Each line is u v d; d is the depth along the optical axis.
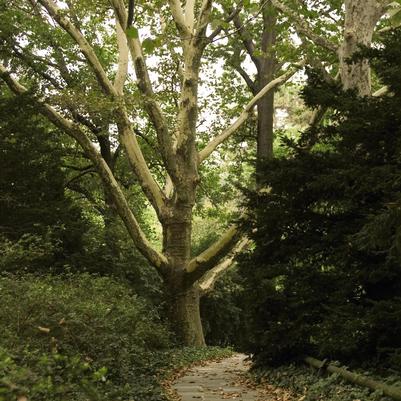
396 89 8.92
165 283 20.95
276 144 31.06
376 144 9.28
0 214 16.28
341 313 8.52
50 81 24.00
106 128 23.17
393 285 8.95
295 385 9.09
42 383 4.20
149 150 27.23
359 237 7.51
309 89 10.59
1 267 12.13
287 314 10.30
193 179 20.94
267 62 26.16
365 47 9.80
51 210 17.27
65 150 24.02
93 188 28.05
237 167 29.77
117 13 18.92
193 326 20.94
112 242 21.62
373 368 8.03
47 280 12.46
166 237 21.14
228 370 13.73
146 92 19.70
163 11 22.69
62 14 19.17
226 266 25.28
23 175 17.03
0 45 22.66
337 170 9.12
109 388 7.07
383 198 8.84
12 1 22.00
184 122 20.75
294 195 10.41
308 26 15.15
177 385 10.77
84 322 8.53
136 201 30.75
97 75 19.41
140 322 14.07
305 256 10.19
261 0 20.22
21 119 17.41
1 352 4.38
